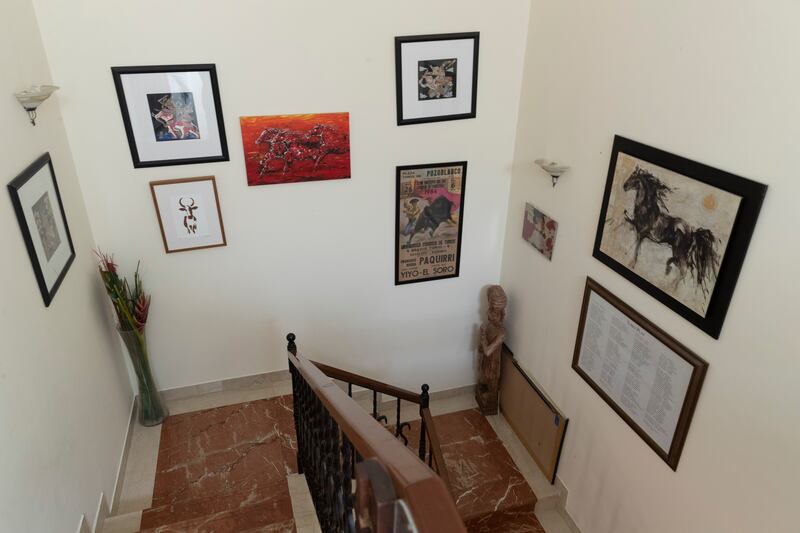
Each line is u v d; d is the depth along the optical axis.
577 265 3.45
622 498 3.20
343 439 1.57
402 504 0.87
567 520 3.85
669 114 2.55
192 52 3.30
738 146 2.20
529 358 4.24
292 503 2.78
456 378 4.97
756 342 2.20
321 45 3.48
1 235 2.24
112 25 3.13
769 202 2.08
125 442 3.74
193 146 3.52
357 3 3.44
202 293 3.97
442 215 4.23
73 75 3.17
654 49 2.59
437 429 4.61
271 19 3.34
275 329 4.26
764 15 2.02
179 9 3.19
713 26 2.25
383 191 4.02
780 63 1.98
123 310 3.56
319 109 3.64
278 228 3.92
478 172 4.16
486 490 3.97
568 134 3.39
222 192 3.70
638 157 2.75
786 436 2.11
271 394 4.36
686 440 2.65
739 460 2.34
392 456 1.00
